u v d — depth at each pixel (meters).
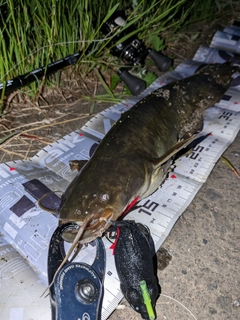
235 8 0.67
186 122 0.39
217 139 0.39
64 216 0.26
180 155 0.37
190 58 0.56
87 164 0.29
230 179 0.36
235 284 0.27
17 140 0.40
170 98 0.38
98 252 0.26
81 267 0.24
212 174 0.36
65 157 0.37
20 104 0.45
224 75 0.45
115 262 0.25
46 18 0.43
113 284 0.26
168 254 0.29
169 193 0.33
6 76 0.42
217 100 0.43
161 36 0.59
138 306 0.24
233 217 0.32
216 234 0.31
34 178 0.34
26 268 0.27
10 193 0.32
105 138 0.31
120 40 0.46
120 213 0.28
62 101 0.47
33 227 0.30
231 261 0.29
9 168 0.35
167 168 0.33
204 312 0.26
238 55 0.53
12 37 0.41
